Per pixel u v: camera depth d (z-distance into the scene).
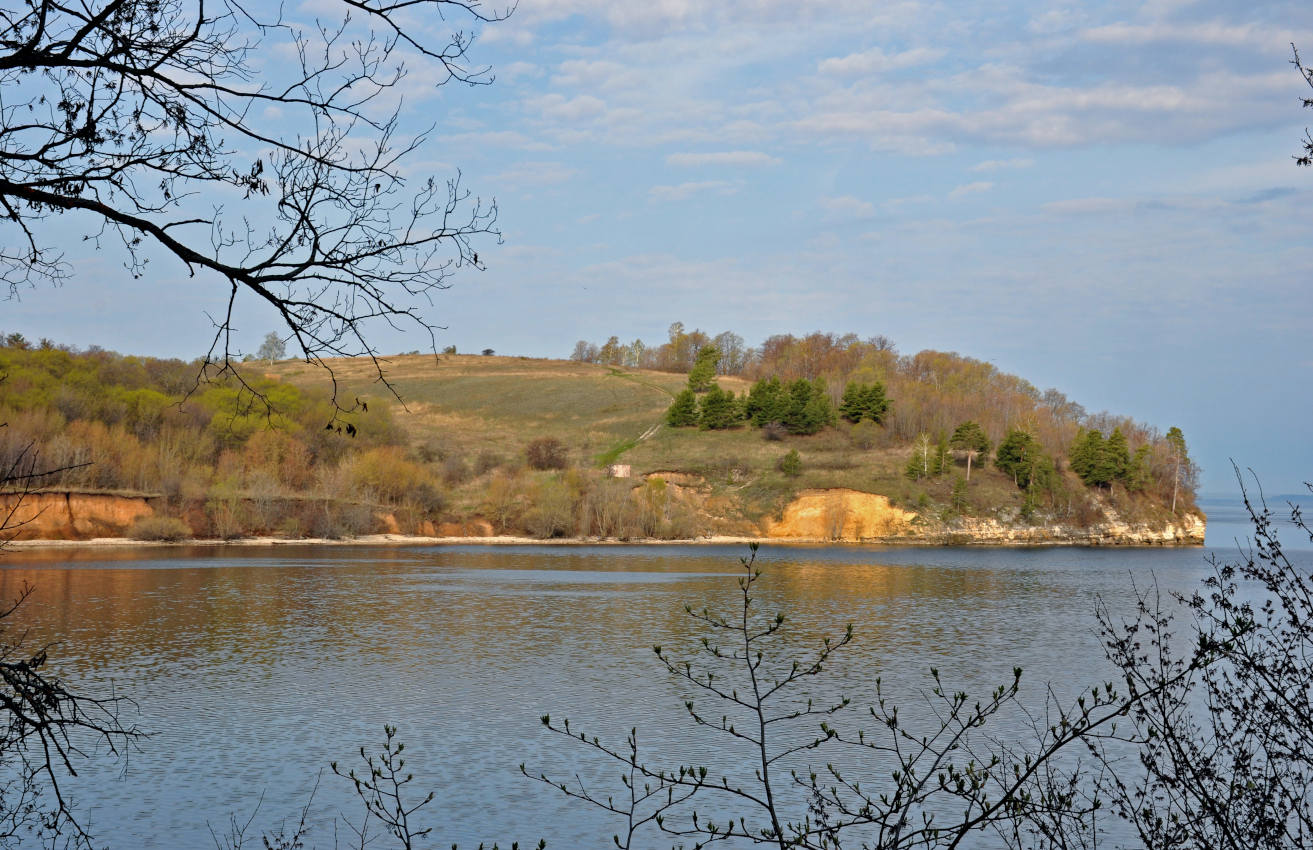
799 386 168.50
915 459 146.88
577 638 49.59
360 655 44.09
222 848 20.47
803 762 27.00
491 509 127.75
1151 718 7.81
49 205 5.81
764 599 67.69
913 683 38.44
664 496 132.75
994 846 19.53
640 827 22.06
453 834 21.70
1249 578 7.44
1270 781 7.33
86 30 5.64
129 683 37.12
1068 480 152.62
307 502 114.94
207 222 5.93
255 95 5.89
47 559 84.06
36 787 23.52
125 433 107.62
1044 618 58.16
